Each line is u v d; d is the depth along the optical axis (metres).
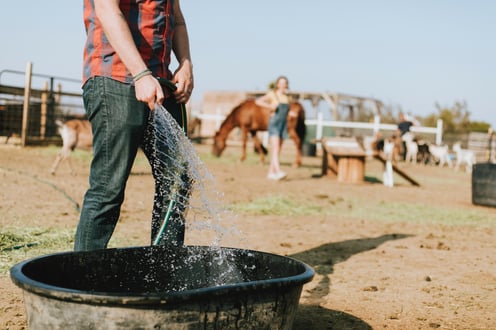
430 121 37.41
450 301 3.32
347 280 3.71
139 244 4.32
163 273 2.32
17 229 4.54
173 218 2.59
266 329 1.79
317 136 22.92
